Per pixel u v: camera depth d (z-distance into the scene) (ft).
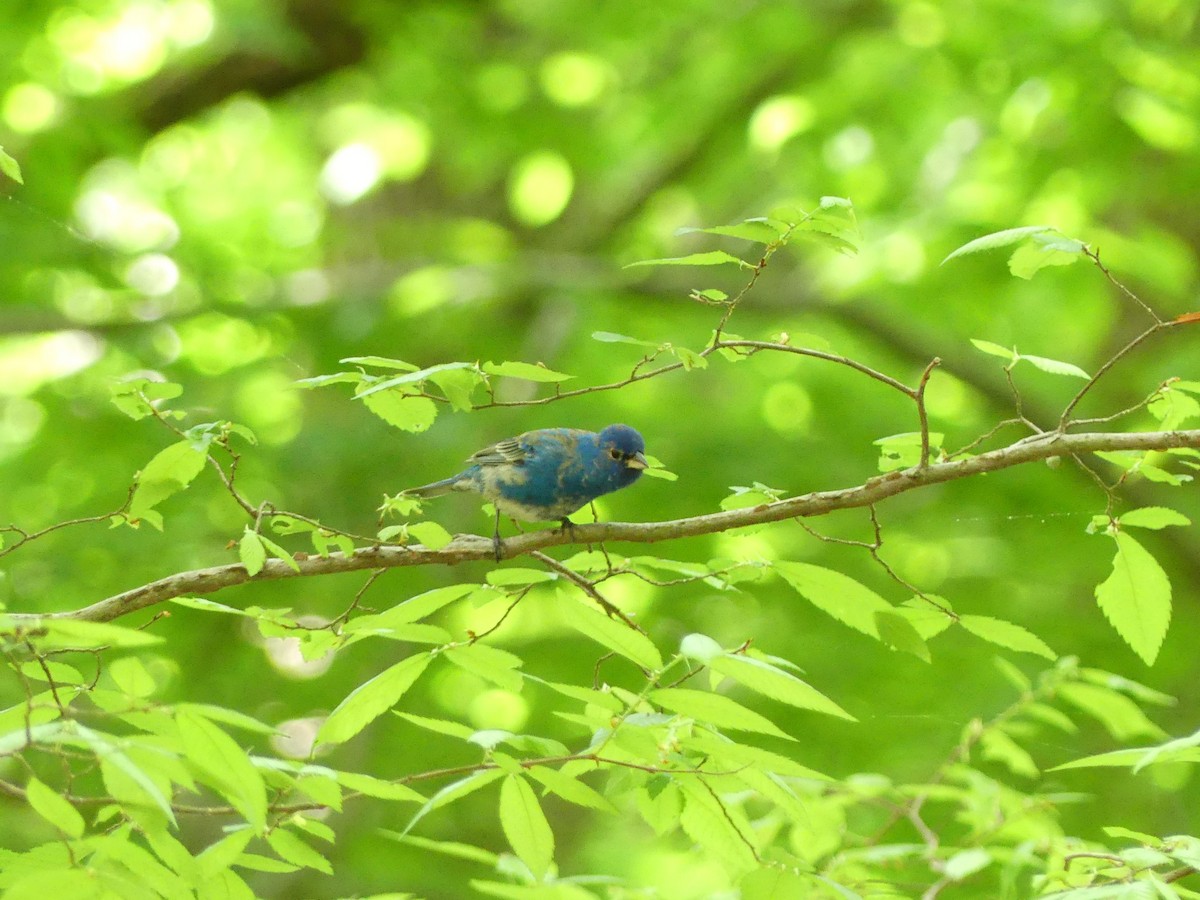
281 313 44.47
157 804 10.14
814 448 42.88
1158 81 37.19
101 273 40.29
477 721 41.50
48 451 41.29
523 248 59.11
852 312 46.16
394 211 59.67
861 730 35.12
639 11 47.70
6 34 38.34
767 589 39.40
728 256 13.88
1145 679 37.47
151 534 38.52
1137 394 42.57
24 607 37.14
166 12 41.57
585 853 39.01
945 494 42.19
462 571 40.47
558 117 50.19
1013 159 41.01
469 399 13.83
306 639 13.80
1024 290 45.21
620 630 12.02
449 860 38.09
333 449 40.40
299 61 41.37
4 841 26.91
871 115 44.88
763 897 13.37
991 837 19.97
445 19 45.52
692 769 12.60
